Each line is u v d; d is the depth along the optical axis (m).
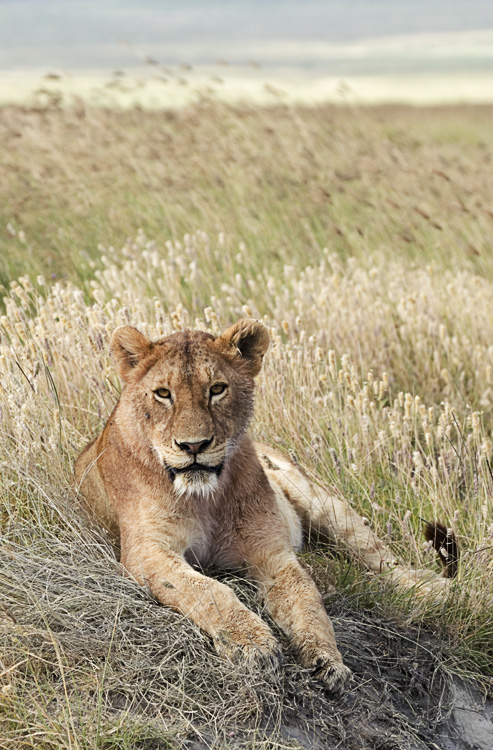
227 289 12.84
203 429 7.03
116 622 6.71
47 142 21.02
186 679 6.42
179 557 7.29
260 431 10.12
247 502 7.71
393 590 8.05
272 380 10.23
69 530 8.07
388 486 9.68
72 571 7.24
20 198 19.03
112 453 7.92
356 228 17.91
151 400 7.36
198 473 7.14
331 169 20.97
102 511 8.39
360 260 16.88
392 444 10.22
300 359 10.69
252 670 6.43
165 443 7.16
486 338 13.33
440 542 8.48
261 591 7.43
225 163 20.62
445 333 13.02
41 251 16.97
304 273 14.80
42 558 7.28
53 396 9.62
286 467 9.22
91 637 6.58
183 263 13.87
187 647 6.67
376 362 12.23
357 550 8.70
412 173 21.22
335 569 8.41
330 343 12.45
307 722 6.36
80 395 10.12
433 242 18.36
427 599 8.07
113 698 6.21
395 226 19.12
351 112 26.69
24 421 8.73
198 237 17.03
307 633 6.79
